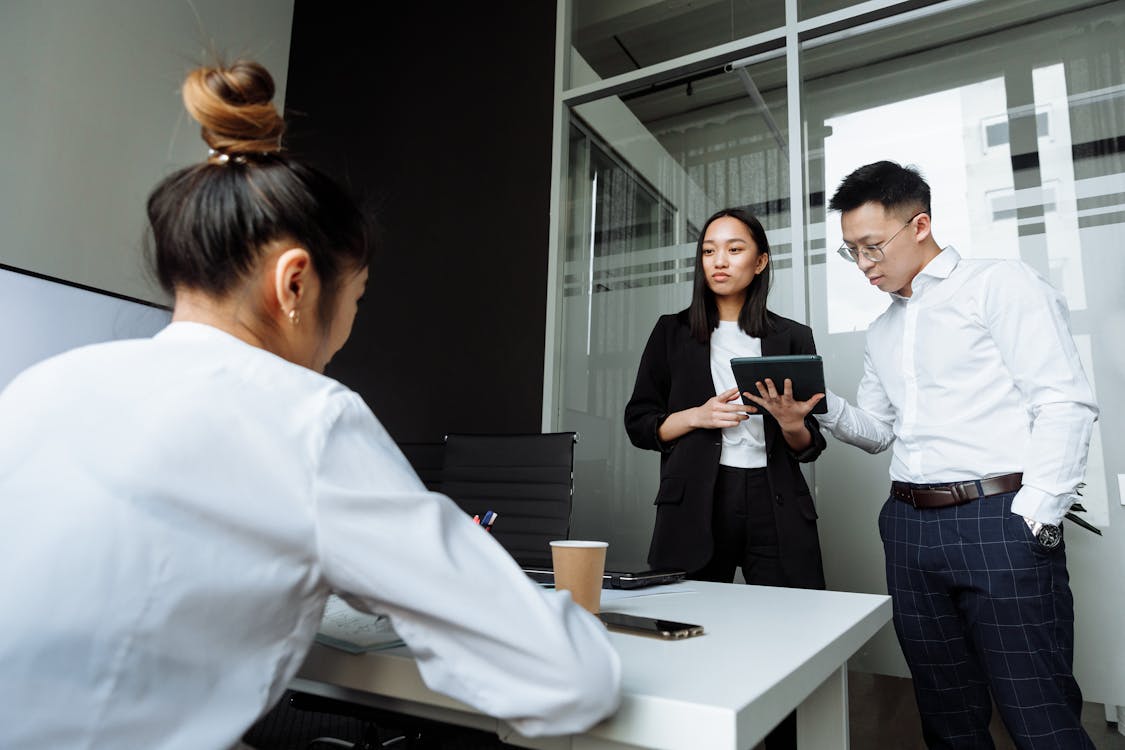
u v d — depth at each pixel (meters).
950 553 1.50
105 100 3.23
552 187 3.19
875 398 1.86
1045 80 2.34
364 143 3.81
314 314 0.64
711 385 1.94
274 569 0.49
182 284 0.61
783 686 0.60
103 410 0.49
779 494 1.81
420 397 3.37
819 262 2.62
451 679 0.50
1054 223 2.24
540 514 1.93
